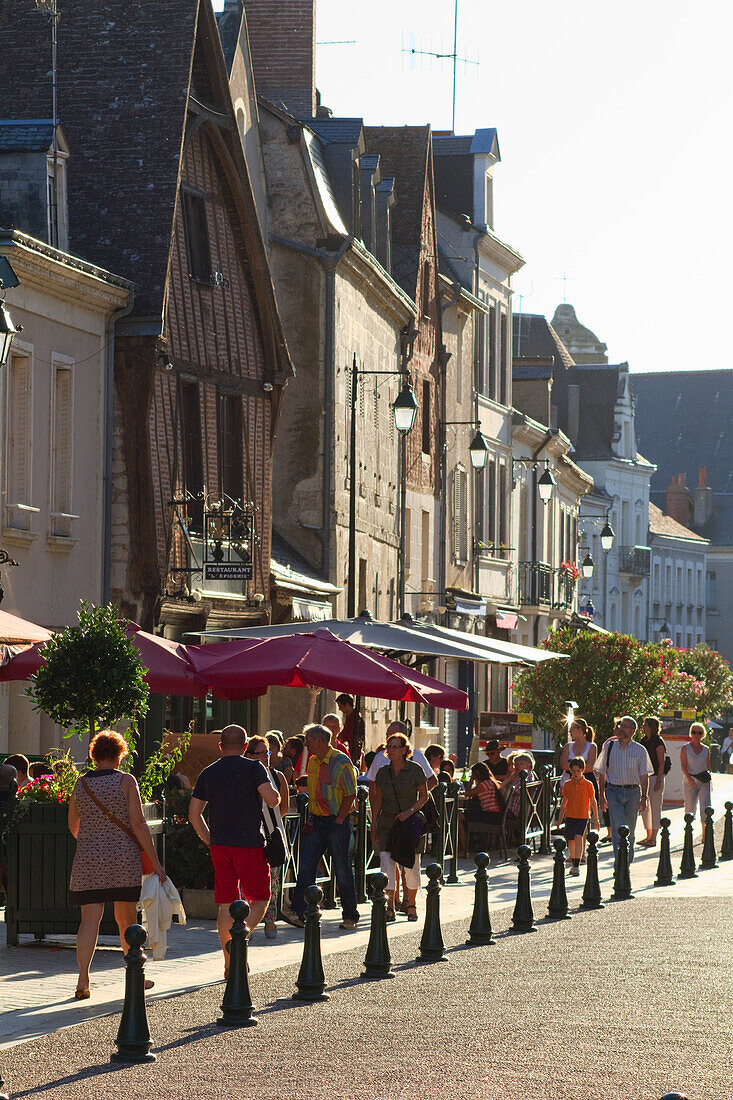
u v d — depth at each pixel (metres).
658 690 56.53
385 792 29.03
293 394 57.59
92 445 42.34
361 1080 15.42
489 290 86.50
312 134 60.09
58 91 46.50
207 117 47.16
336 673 31.97
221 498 47.31
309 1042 17.30
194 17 46.78
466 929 27.73
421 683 35.03
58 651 24.61
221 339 48.12
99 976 21.52
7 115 46.50
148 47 46.59
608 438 142.88
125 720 42.28
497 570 87.00
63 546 40.59
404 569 69.25
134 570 43.19
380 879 22.14
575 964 23.22
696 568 170.75
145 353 43.34
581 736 40.84
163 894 21.03
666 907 31.45
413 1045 17.12
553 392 143.12
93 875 19.80
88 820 19.95
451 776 39.94
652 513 165.75
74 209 44.88
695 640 169.88
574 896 33.47
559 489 104.69
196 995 20.22
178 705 46.84
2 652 29.75
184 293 45.97
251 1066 16.08
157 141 45.31
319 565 57.25
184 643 45.78
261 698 53.50
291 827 29.08
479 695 83.25
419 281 71.50
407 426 47.34
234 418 49.34
